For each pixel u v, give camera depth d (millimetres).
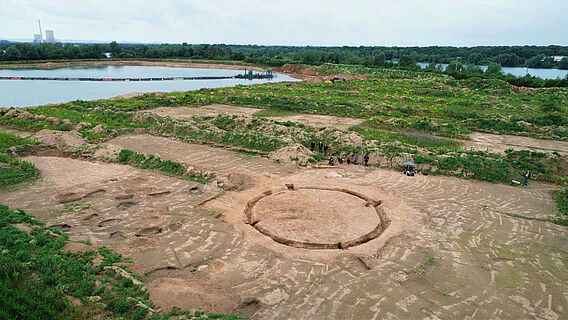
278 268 16406
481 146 39125
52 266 14805
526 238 19844
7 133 36844
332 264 16781
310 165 31734
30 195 23672
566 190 26344
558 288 15531
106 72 130875
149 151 34281
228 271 16062
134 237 18812
